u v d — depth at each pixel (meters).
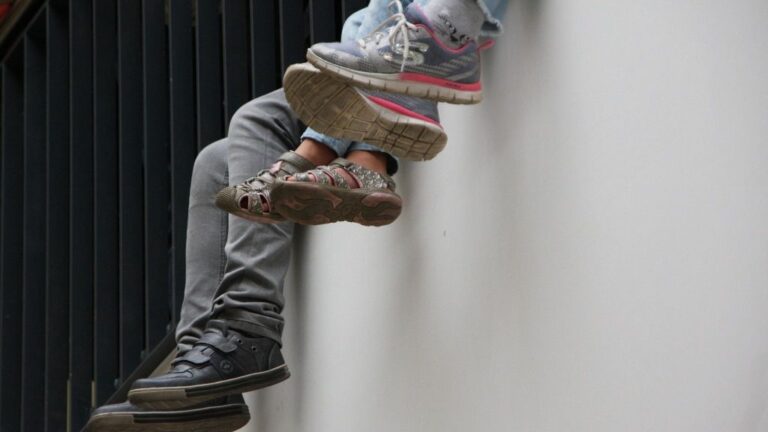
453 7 4.73
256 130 5.87
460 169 5.40
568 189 4.75
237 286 5.71
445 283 5.42
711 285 4.08
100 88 8.14
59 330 8.36
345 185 4.95
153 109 7.55
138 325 7.52
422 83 4.74
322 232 6.39
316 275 6.41
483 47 5.00
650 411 4.27
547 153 4.88
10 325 9.15
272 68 6.80
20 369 9.12
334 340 6.20
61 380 8.31
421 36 4.70
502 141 5.16
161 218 7.40
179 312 7.04
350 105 4.74
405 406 5.61
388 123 4.79
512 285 5.01
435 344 5.45
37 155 9.11
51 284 8.41
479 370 5.16
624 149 4.50
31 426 8.64
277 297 5.77
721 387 4.00
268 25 6.85
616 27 4.60
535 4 5.04
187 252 6.13
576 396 4.61
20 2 9.36
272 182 4.91
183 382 5.50
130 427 5.77
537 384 4.82
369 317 5.92
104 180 8.00
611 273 4.50
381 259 5.88
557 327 4.74
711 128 4.14
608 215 4.54
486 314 5.14
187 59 7.35
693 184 4.19
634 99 4.48
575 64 4.79
